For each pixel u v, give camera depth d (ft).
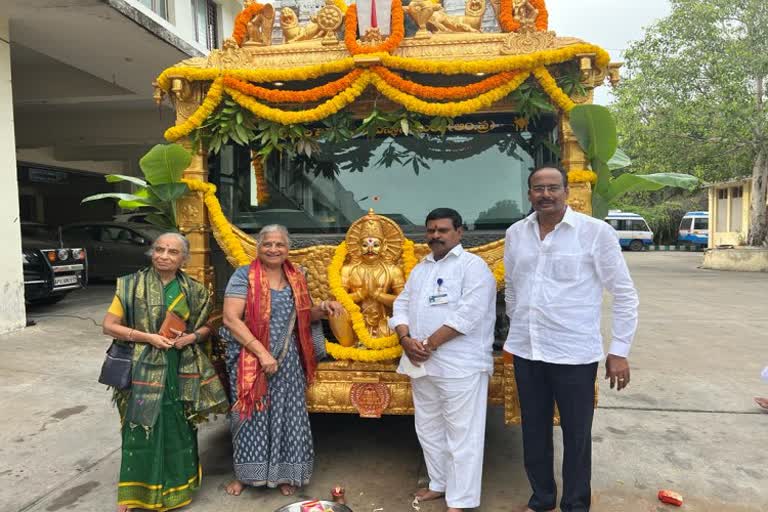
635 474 10.93
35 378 16.88
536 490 9.18
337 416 14.23
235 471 10.03
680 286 43.16
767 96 51.19
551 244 8.36
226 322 9.50
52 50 28.27
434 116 10.70
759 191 57.57
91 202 51.34
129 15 23.77
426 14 10.52
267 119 10.66
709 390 16.31
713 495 10.11
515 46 10.12
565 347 8.30
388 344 10.31
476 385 9.04
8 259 22.57
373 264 10.68
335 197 11.56
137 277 9.27
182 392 9.36
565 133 10.15
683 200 114.52
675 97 51.65
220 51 10.80
